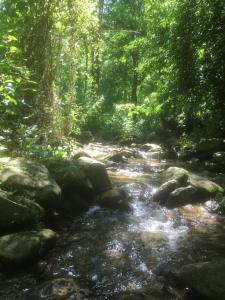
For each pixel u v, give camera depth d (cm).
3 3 1066
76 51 1023
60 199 668
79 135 1728
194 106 1312
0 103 730
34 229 573
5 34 794
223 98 1168
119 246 593
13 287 460
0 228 536
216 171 1167
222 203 779
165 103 1397
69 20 984
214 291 432
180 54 1167
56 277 493
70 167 756
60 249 566
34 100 933
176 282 476
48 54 967
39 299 436
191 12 1139
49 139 917
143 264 539
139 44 1820
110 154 1270
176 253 575
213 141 1361
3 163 665
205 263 478
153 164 1255
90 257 552
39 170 670
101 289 471
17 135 784
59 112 974
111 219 711
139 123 1981
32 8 981
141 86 2427
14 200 569
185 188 823
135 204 803
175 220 729
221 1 1065
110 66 2888
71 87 1024
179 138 1736
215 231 674
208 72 1145
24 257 500
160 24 1434
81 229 652
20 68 788
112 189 810
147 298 450
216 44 1108
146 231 664
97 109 2069
